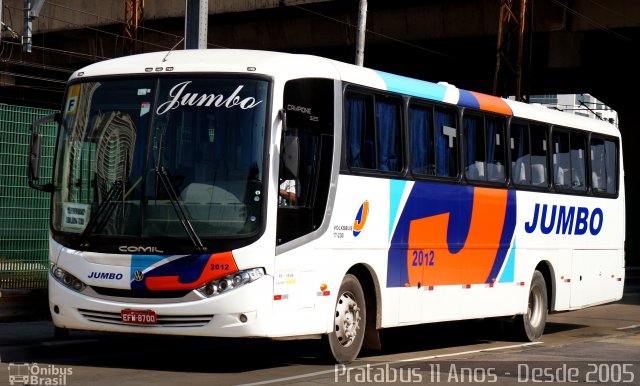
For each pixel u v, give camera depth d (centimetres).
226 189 1193
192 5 1786
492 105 1688
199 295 1177
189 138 1216
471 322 2112
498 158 1705
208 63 1240
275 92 1216
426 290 1502
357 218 1345
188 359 1385
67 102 1291
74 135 1271
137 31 4666
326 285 1287
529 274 1794
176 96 1231
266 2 4322
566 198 1911
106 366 1270
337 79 1316
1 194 1689
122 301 1202
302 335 1251
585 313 2548
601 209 2048
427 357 1470
